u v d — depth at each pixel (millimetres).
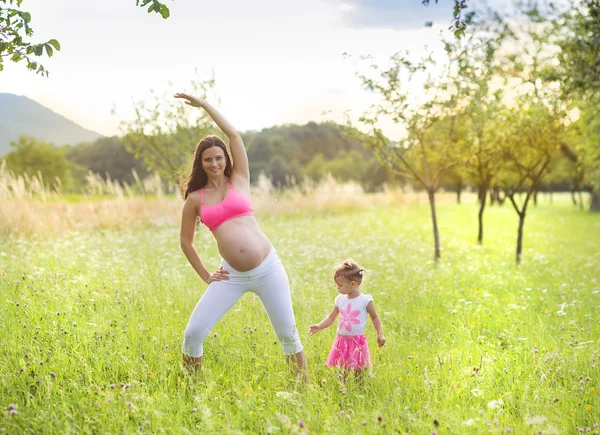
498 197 47625
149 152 15773
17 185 15102
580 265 12516
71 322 5750
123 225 17578
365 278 9141
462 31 5566
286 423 3361
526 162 13789
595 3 10031
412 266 10906
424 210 31875
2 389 4137
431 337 5930
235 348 5160
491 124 12500
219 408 3930
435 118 11992
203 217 4652
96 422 3727
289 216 24266
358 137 12367
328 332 5840
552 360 4863
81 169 99062
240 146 4898
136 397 3906
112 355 4789
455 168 16438
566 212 41312
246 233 4594
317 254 11469
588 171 24438
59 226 14992
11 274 8016
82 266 9180
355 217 24719
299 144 122312
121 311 6258
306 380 4523
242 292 4684
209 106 4859
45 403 3951
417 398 4168
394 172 12867
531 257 13641
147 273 8719
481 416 3701
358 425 3598
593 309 7375
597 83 10477
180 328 5805
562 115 12469
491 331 6270
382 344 4859
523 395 4094
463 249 14328
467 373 4512
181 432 3568
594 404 4066
